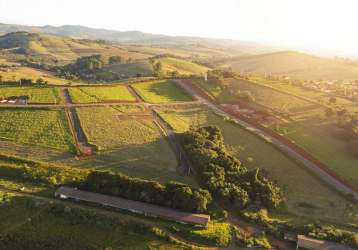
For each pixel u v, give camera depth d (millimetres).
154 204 71938
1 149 89188
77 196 72562
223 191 74250
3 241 63875
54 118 107875
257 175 81750
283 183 85562
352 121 116562
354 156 100188
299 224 69875
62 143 94062
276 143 106562
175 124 114500
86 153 89625
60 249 63000
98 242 63844
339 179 88625
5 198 71438
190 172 84625
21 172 80688
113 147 94000
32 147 91188
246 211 72188
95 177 76562
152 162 88125
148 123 112438
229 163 83312
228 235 65500
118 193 73938
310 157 98500
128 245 63250
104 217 67875
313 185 85750
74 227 66500
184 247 62625
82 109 116875
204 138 97125
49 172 80938
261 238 65688
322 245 63531
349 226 71000
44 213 68750
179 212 69500
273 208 74312
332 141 109000
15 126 100812
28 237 64500
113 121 110688
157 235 64625
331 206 77750
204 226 66625
